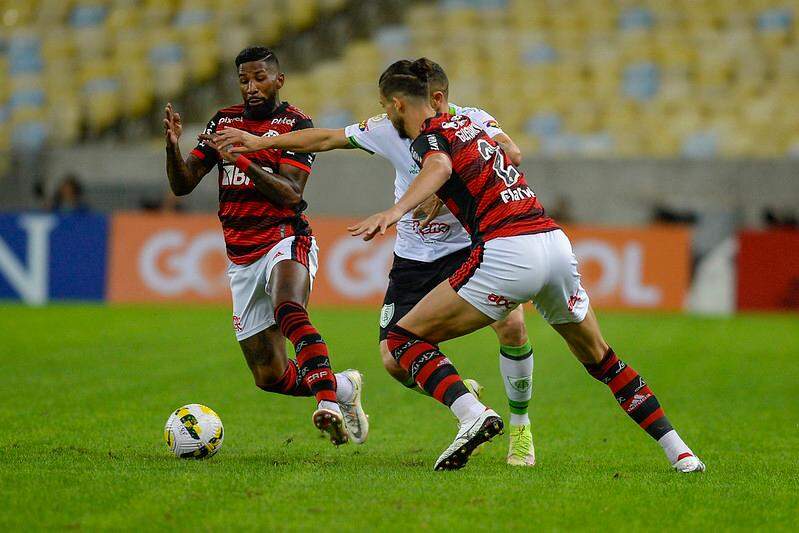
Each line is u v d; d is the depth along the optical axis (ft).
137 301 189.26
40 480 57.16
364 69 251.80
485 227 60.44
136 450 69.72
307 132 68.18
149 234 189.37
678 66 248.32
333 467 63.31
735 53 249.96
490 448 75.41
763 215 205.36
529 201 61.36
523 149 231.91
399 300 76.54
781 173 205.05
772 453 74.49
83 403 91.97
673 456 64.23
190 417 65.92
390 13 264.93
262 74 72.23
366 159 210.38
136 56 258.78
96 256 190.19
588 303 63.52
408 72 63.00
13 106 252.83
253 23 262.47
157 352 128.67
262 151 72.08
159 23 265.54
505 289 59.93
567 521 50.65
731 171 206.28
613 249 188.55
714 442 79.46
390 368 74.64
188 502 52.65
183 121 248.32
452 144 60.85
